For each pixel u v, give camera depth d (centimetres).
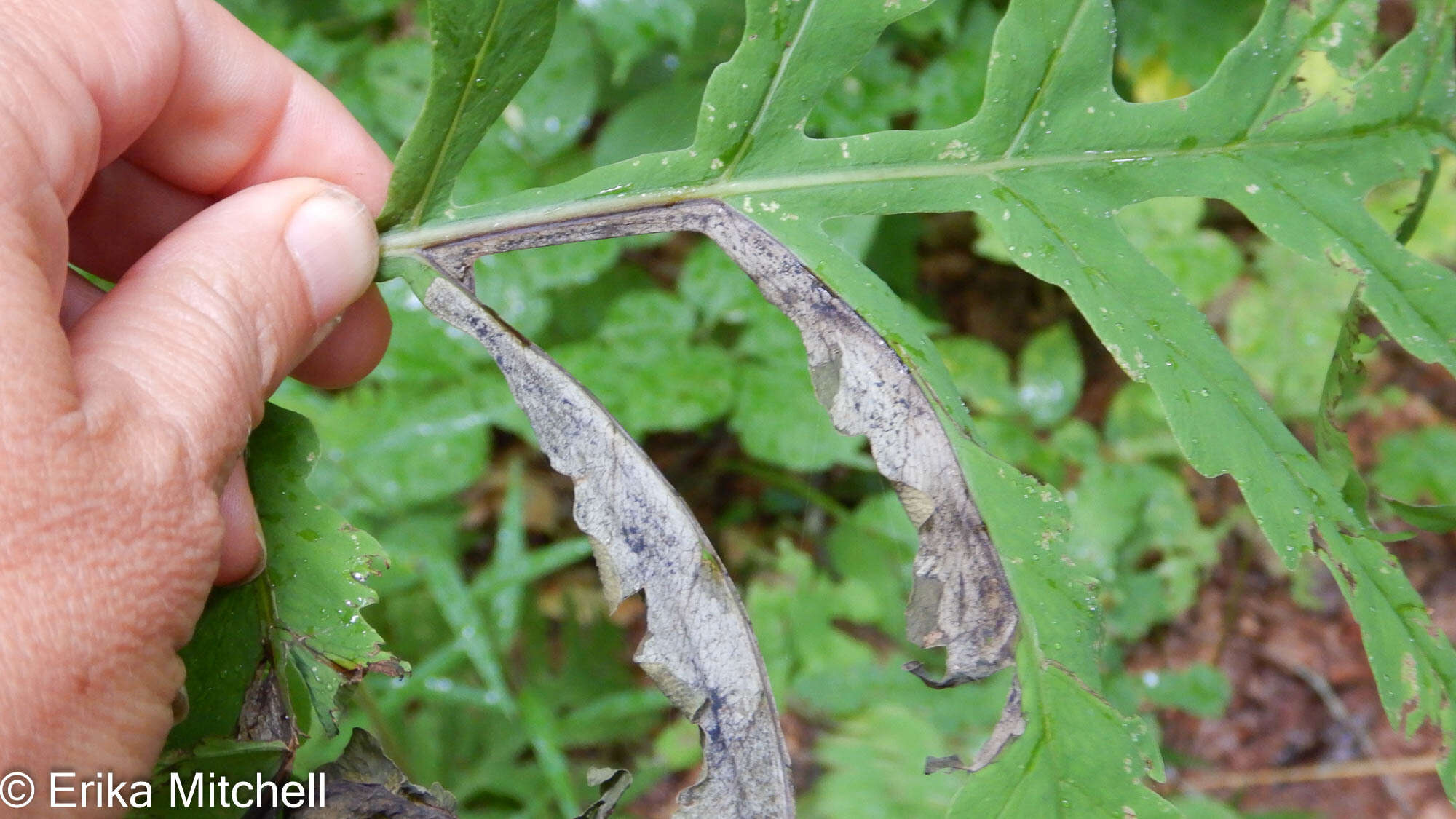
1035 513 22
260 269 23
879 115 38
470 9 21
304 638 23
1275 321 45
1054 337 46
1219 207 51
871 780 36
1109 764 21
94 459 21
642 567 22
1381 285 23
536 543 46
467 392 38
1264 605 50
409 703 39
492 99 22
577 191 23
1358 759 47
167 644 22
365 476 37
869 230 36
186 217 28
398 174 23
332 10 42
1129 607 44
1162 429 46
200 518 22
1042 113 23
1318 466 22
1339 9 23
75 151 23
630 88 42
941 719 39
